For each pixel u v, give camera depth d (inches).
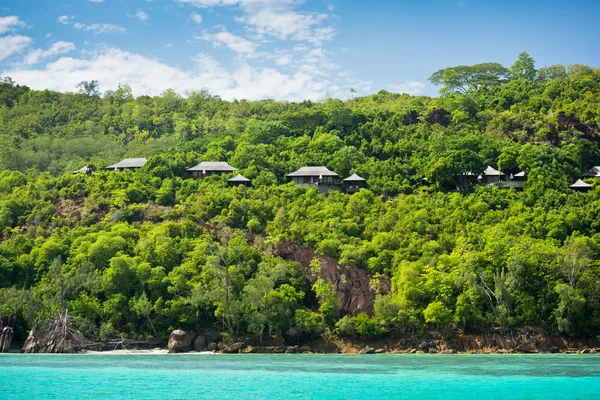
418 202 6323.8
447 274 5027.1
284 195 6525.6
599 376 3464.6
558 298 4899.1
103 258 5329.7
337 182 7007.9
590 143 7352.4
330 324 5022.1
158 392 3061.0
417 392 3058.6
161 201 6427.2
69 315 4827.8
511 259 5019.7
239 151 7504.9
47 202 6437.0
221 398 2930.6
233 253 5354.3
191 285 5059.1
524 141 7819.9
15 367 3826.3
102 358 4347.9
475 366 3870.6
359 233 5979.3
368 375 3523.6
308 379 3398.1
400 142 7687.0
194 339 4901.6
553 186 6417.3
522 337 4803.2
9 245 5669.3
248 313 4909.0
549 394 3009.4
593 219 5733.3
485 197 6284.5
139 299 4869.6
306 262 5531.5
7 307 4864.7
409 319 4835.1
